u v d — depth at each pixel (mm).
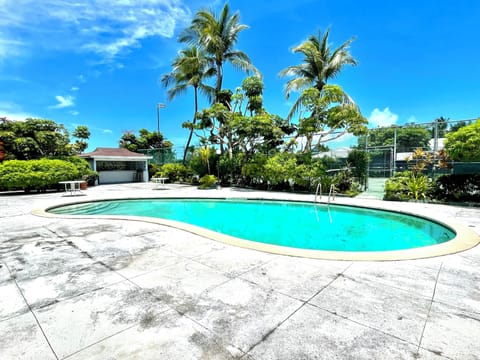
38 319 2066
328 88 11648
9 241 4273
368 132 11258
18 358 1644
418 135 10367
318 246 5117
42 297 2422
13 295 2465
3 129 14898
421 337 1826
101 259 3414
